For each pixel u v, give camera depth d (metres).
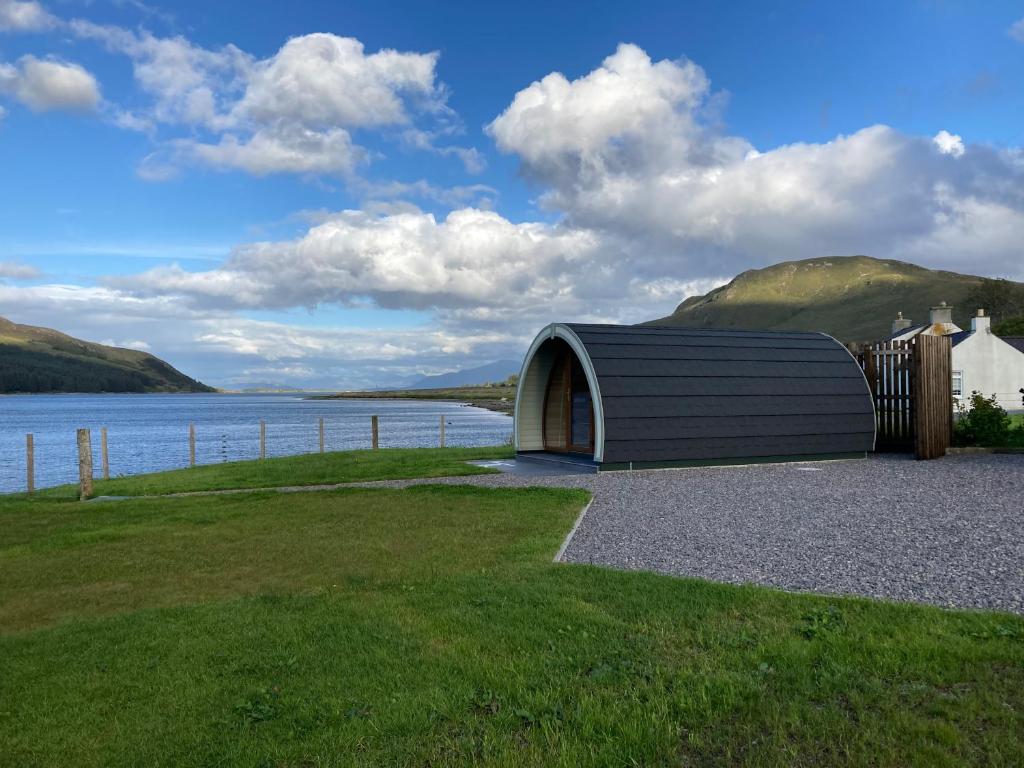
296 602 6.86
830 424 17.69
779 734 4.05
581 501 12.15
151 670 5.33
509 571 7.68
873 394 19.39
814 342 19.64
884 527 9.42
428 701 4.61
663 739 4.05
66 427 72.75
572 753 3.93
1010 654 4.86
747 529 9.59
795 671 4.81
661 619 5.94
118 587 7.85
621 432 15.99
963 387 43.50
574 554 8.60
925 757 3.75
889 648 5.06
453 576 7.57
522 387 20.53
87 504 14.27
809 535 9.09
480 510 11.56
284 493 14.40
